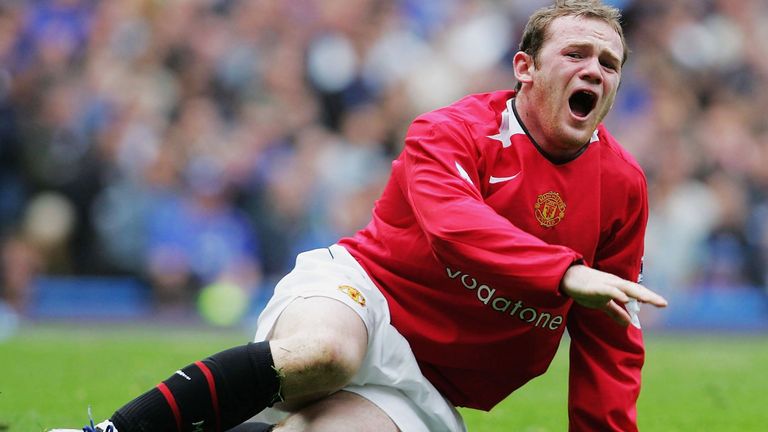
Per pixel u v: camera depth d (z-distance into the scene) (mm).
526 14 64625
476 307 14914
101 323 55562
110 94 59531
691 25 67312
